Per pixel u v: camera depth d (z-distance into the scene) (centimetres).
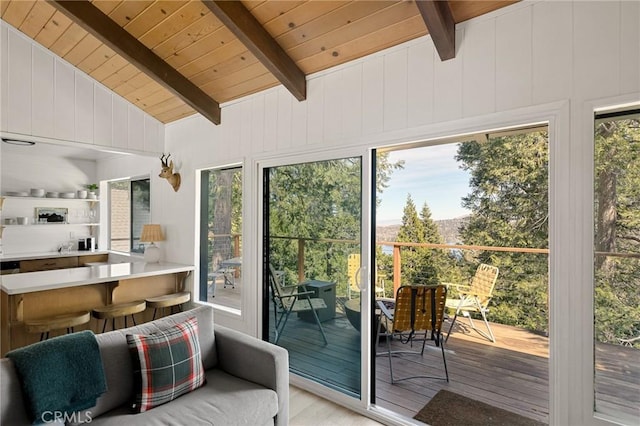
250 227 327
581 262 170
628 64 159
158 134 418
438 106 214
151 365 177
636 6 157
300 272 294
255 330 323
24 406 148
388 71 235
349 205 260
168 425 158
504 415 245
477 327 436
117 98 383
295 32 239
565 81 174
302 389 283
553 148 177
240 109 335
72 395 156
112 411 171
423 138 220
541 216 459
